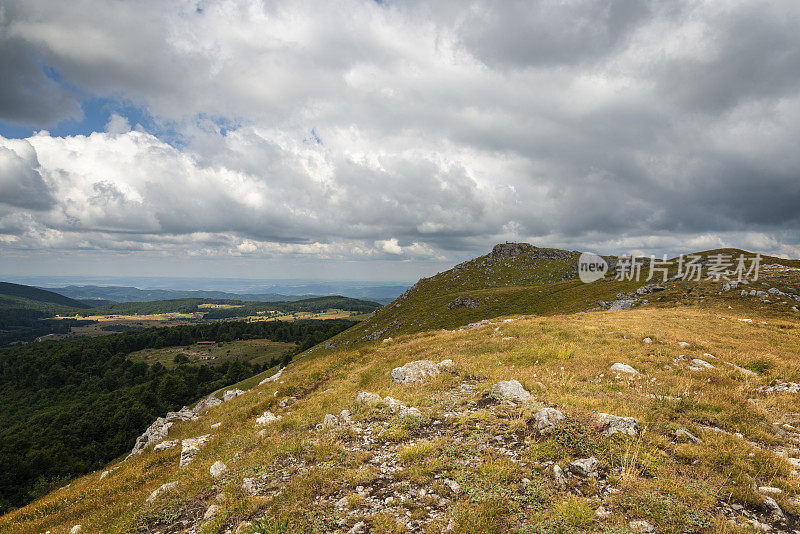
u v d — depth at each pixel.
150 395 102.19
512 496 7.50
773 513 6.68
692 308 51.91
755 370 17.92
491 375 17.38
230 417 22.66
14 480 66.50
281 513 7.96
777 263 81.69
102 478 18.14
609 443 9.05
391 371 21.16
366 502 7.98
